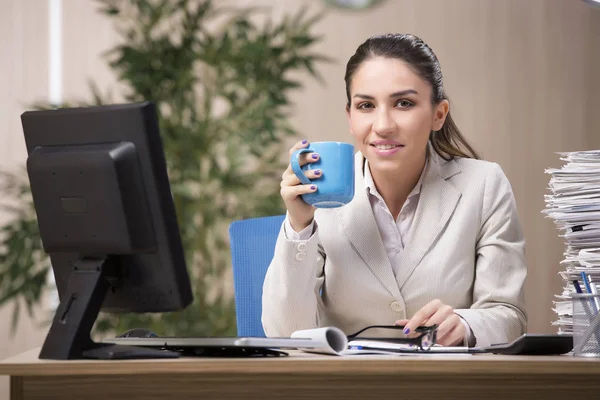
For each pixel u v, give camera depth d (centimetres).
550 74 510
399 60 212
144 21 486
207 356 157
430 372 138
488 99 509
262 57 451
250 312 256
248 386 137
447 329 186
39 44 492
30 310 447
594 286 169
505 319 203
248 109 453
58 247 160
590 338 157
